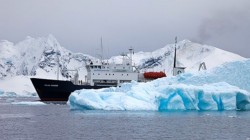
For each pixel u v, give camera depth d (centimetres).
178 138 4556
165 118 6500
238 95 7875
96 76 11188
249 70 8475
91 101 7681
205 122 6012
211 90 7800
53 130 5059
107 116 6756
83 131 4978
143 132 4944
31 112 7850
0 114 7450
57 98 10988
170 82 8762
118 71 11319
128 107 7444
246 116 6962
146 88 7969
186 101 7638
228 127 5491
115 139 4422
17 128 5247
